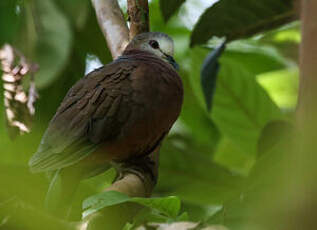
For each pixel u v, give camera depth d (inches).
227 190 208.8
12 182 58.1
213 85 215.8
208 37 228.1
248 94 249.8
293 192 39.1
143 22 222.2
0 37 181.9
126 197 115.9
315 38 44.6
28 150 135.2
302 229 38.0
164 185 213.5
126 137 226.4
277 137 148.7
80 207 135.2
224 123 255.0
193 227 87.6
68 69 262.2
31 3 194.2
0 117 173.8
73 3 198.1
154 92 230.5
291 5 212.4
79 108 230.1
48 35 192.7
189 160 211.9
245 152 256.2
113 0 239.3
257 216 44.6
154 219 135.6
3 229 50.9
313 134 38.6
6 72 160.1
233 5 214.8
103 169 239.1
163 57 265.6
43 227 52.3
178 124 359.3
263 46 324.5
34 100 161.2
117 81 232.4
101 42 269.1
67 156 216.4
